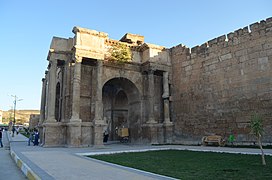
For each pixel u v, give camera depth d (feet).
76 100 94.43
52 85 98.63
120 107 143.54
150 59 112.68
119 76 110.73
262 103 80.23
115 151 73.00
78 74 96.17
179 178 33.42
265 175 34.91
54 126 94.58
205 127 98.78
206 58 101.96
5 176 39.32
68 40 104.47
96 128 94.12
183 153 66.64
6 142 121.29
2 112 501.15
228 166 43.52
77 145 90.02
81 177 33.14
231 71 91.35
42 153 65.77
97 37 102.58
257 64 83.20
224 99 92.63
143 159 54.60
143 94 115.44
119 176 33.78
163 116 116.78
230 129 88.99
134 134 116.78
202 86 102.27
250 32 86.48
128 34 121.80
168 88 115.75
